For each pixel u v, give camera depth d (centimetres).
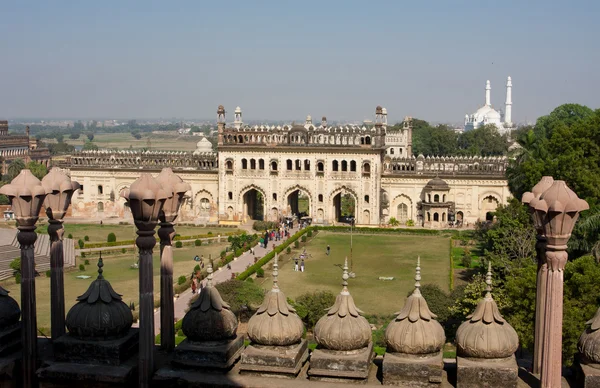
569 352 2388
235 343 1115
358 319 1073
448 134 14100
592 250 3247
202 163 8288
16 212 1109
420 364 1024
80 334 1101
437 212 7631
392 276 5047
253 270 5088
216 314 1092
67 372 1077
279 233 6956
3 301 1145
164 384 1063
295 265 5400
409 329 1035
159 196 1038
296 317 1102
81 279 4875
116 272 5150
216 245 6581
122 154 8444
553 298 981
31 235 1122
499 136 14475
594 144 4666
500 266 3741
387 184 7931
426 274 5094
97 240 6700
